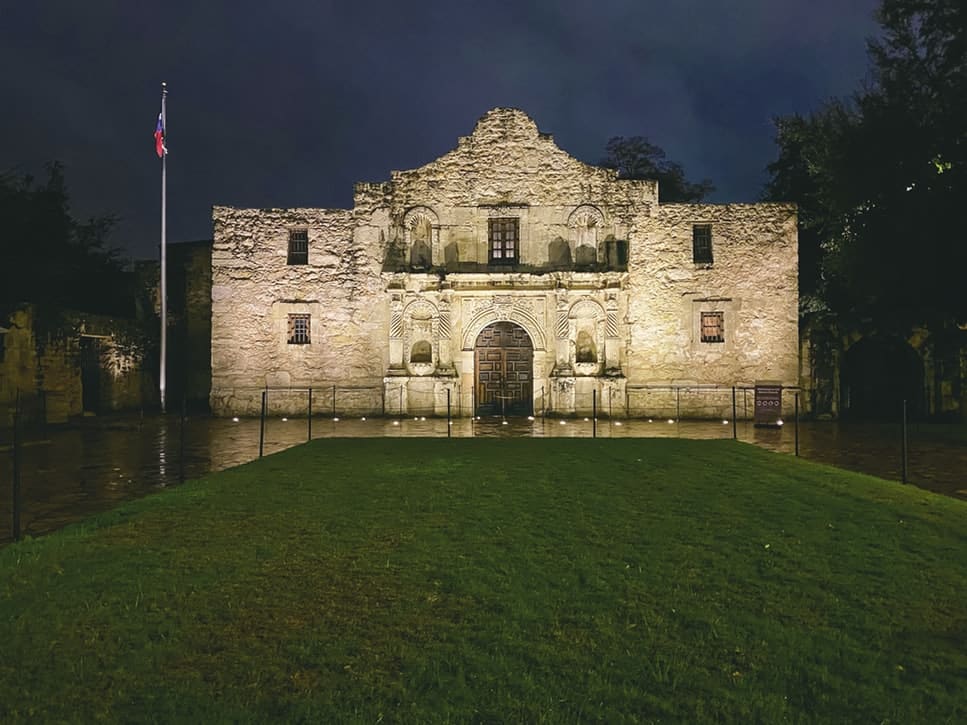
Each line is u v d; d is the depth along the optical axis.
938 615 6.23
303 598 6.58
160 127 32.47
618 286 31.06
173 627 5.93
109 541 8.44
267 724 4.56
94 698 4.88
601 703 4.81
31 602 6.46
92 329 31.61
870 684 5.06
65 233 35.66
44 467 15.80
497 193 32.03
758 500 10.73
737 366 31.06
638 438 20.34
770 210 31.25
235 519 9.52
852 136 26.36
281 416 31.73
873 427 26.44
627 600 6.55
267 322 32.06
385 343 31.86
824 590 6.83
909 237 24.08
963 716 4.66
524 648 5.58
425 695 4.90
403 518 9.54
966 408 28.20
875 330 30.16
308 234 32.19
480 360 32.12
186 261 37.44
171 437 22.62
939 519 9.53
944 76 25.02
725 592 6.76
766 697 4.86
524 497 10.92
